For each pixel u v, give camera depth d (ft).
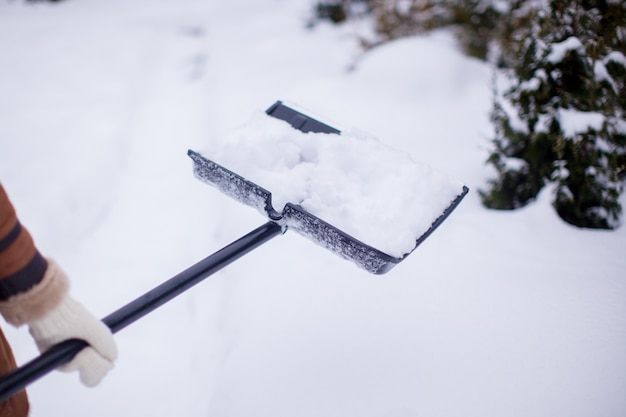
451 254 5.84
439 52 10.02
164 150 9.86
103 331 3.53
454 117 8.86
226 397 4.88
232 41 13.97
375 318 5.24
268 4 16.66
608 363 4.58
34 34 15.67
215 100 10.90
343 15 14.25
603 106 6.27
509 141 7.04
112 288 6.79
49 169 9.39
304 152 4.44
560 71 6.51
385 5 12.66
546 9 6.69
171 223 7.87
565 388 4.44
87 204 8.62
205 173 4.22
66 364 3.51
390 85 9.71
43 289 3.42
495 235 6.09
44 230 7.97
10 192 8.80
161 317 6.29
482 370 4.66
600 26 6.52
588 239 5.98
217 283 6.54
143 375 5.65
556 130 6.47
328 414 4.55
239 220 7.23
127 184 9.05
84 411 5.35
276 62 12.14
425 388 4.59
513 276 5.49
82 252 7.55
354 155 4.31
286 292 5.70
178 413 5.25
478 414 4.35
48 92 12.33
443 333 5.01
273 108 4.84
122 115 11.23
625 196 6.52
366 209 3.95
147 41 14.97
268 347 5.16
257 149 4.24
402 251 3.71
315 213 3.88
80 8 17.99
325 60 11.91
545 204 6.44
